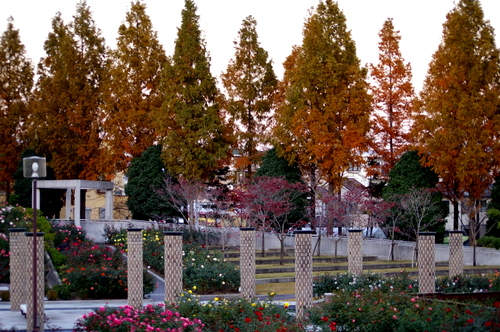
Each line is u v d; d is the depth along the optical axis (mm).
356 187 35406
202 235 34562
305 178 39125
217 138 39812
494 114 34031
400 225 35125
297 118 37594
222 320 15398
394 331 14320
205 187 35938
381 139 38531
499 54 34281
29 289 16250
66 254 26703
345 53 38625
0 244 24469
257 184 34375
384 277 22047
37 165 15484
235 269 25234
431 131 34438
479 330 12789
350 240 23453
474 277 21562
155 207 39094
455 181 34750
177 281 18703
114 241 32938
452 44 34438
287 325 15203
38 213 31469
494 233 34125
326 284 22375
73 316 18375
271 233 36438
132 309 14352
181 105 39094
